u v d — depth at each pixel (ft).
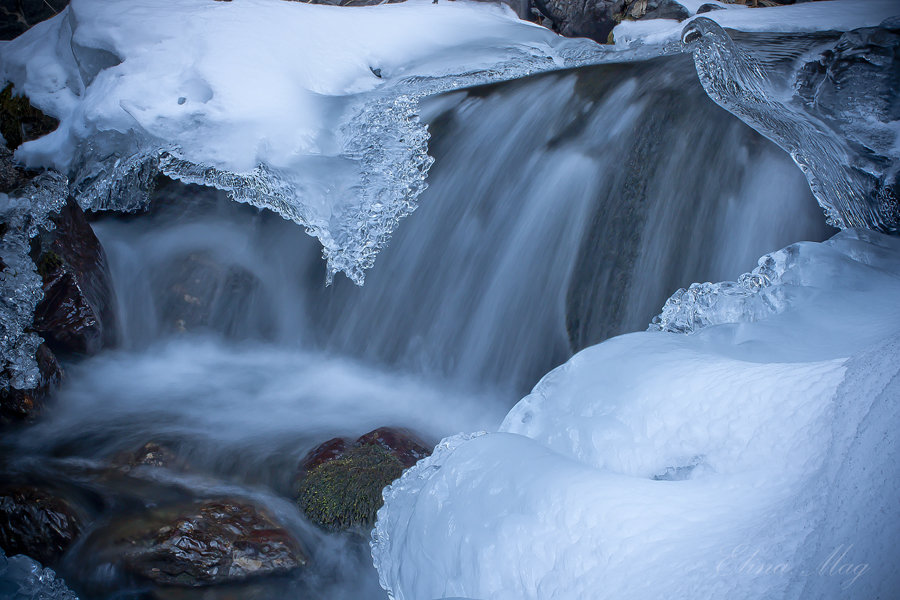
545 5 43.04
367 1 40.52
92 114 25.66
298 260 27.73
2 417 20.13
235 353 26.30
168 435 19.66
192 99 25.30
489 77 27.71
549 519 8.73
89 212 28.45
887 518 5.95
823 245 14.58
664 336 12.16
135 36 26.43
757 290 14.75
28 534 15.65
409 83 27.71
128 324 26.27
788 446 8.41
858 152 18.24
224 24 26.91
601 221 22.12
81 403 21.79
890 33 18.58
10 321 20.94
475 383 23.36
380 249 23.95
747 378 9.58
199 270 26.81
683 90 22.21
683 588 6.97
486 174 25.00
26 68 29.60
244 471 18.45
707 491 8.38
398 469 17.58
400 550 10.68
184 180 24.39
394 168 24.59
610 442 10.21
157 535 15.28
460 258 24.56
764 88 20.75
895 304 11.99
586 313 21.86
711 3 36.22
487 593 8.82
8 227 22.06
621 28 36.42
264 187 24.04
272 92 25.08
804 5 27.78
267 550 15.47
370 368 25.22
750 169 19.90
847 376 7.95
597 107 23.80
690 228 20.63
